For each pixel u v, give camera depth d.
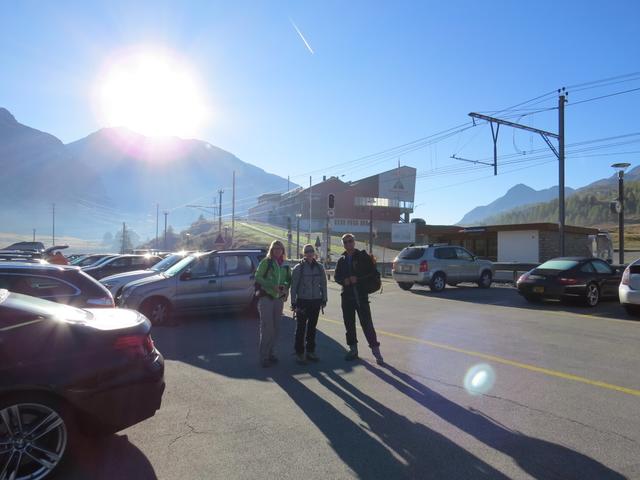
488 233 32.69
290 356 7.84
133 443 4.37
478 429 4.69
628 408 5.25
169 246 117.50
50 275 7.80
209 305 11.39
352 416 5.05
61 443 3.74
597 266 14.33
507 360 7.36
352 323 7.47
